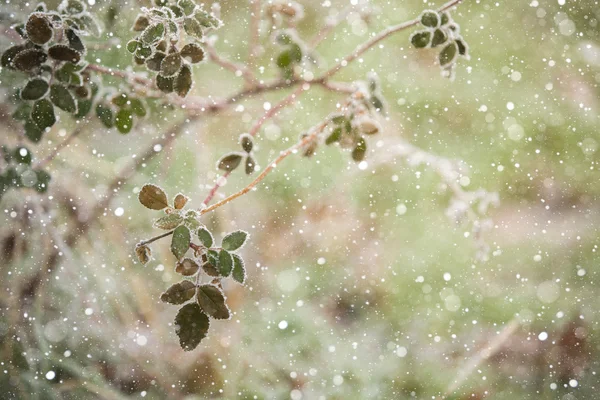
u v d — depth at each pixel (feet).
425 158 5.33
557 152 7.88
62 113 4.55
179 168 5.66
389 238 7.01
